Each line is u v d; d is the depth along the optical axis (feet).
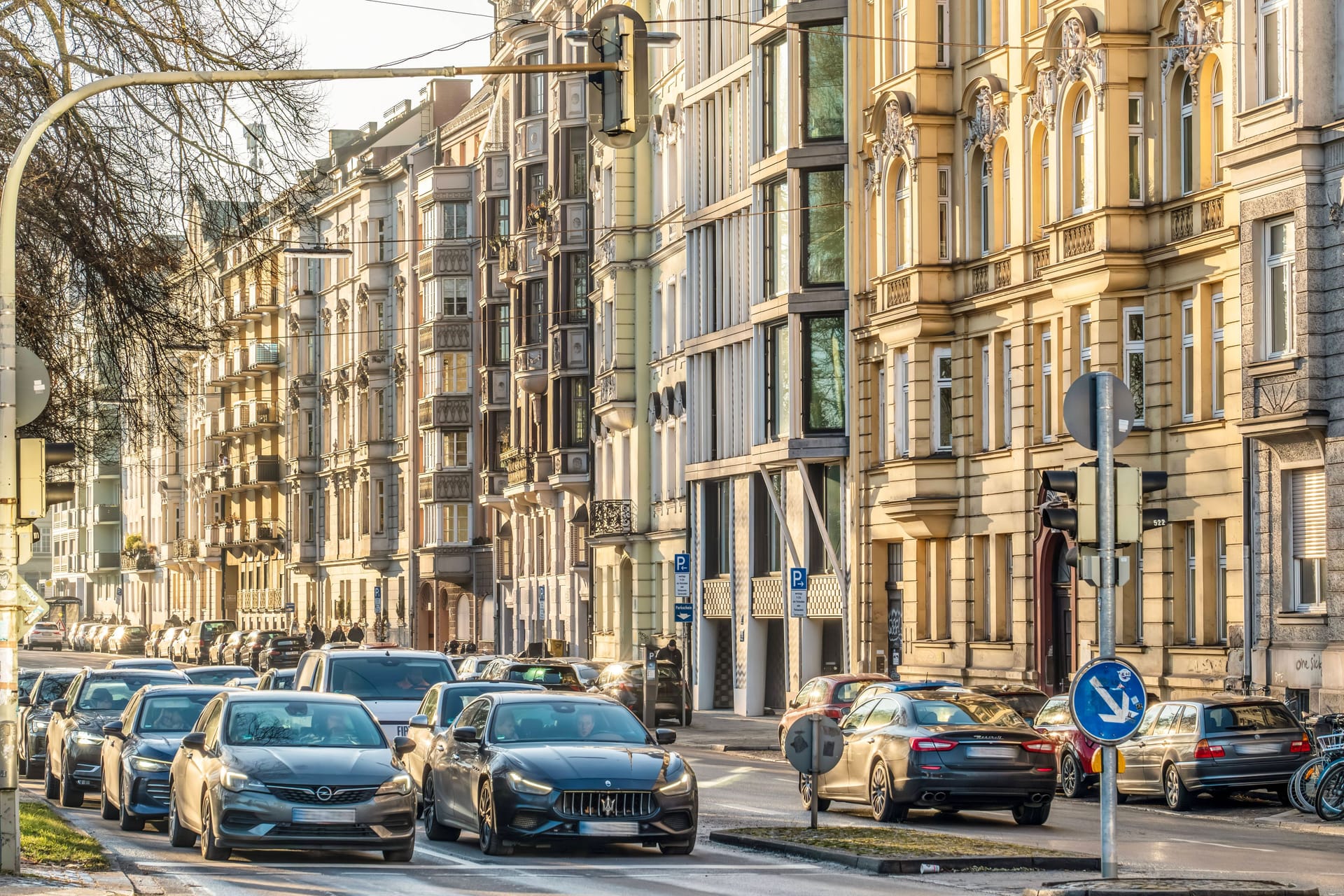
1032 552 161.79
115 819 103.04
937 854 77.51
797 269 201.16
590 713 87.35
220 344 99.76
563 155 280.72
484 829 82.74
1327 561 124.47
